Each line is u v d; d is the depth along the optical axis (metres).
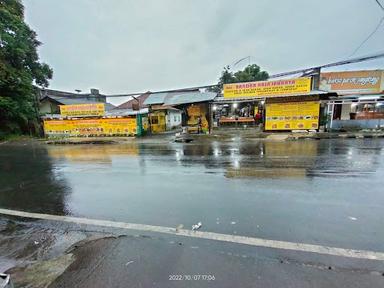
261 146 10.30
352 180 4.85
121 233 2.99
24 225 3.35
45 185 5.38
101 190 4.84
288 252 2.43
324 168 5.95
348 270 2.12
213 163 7.11
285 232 2.83
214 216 3.35
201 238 2.77
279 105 15.10
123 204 3.98
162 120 22.62
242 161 7.21
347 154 7.77
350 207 3.50
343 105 18.66
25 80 19.28
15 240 2.94
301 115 14.72
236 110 25.31
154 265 2.29
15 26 18.23
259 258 2.34
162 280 2.06
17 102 19.09
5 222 3.47
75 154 10.24
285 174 5.48
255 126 19.44
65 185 5.31
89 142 15.10
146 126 19.70
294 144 10.53
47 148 13.02
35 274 2.24
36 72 22.11
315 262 2.25
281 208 3.54
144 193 4.50
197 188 4.67
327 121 15.35
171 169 6.52
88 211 3.76
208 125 17.12
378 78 18.34
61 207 3.99
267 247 2.53
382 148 8.84
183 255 2.44
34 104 21.67
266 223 3.08
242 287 1.93
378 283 1.95
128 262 2.36
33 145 14.79
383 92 18.36
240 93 15.58
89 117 18.38
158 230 3.01
